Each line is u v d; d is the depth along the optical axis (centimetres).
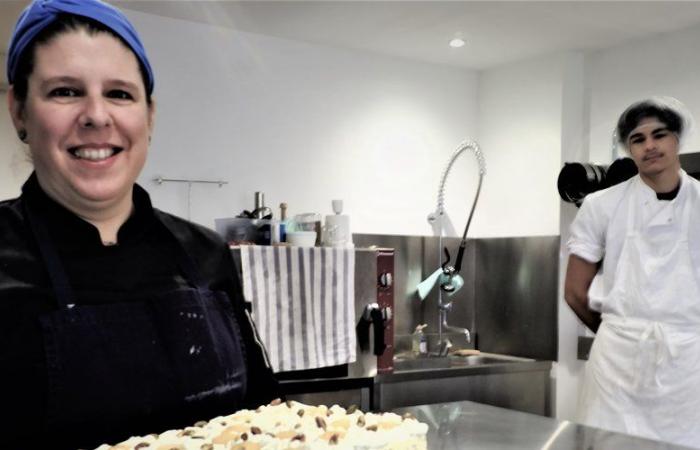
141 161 111
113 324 111
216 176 335
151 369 113
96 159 104
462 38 361
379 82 392
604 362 231
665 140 219
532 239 391
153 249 124
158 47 321
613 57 376
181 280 125
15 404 101
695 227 217
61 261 110
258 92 350
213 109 336
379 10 316
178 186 325
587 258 246
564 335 377
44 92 100
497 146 419
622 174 320
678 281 217
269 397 143
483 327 423
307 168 364
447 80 419
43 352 103
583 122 390
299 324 289
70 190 106
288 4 309
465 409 179
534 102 395
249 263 275
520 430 158
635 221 230
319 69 371
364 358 311
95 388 107
